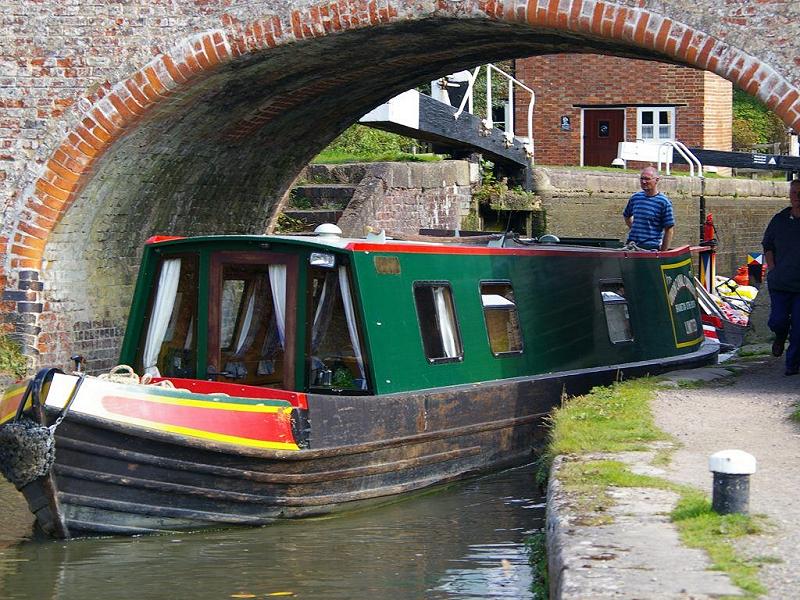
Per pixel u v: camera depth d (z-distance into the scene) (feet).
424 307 44.24
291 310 40.86
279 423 37.68
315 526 37.86
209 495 36.65
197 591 30.48
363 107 70.03
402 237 49.47
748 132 163.84
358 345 41.09
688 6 47.60
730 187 120.57
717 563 22.33
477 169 94.22
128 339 43.01
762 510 26.71
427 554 33.78
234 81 56.39
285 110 63.41
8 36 55.06
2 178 55.42
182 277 42.83
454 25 52.19
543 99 136.56
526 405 48.47
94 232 58.44
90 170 55.47
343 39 53.57
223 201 67.82
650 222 62.85
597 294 55.36
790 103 46.68
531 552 32.99
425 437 42.50
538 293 51.37
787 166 112.27
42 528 35.94
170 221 63.82
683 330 63.72
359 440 39.75
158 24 53.83
